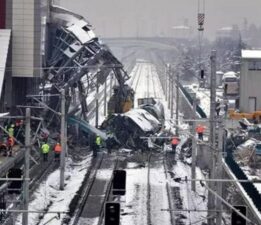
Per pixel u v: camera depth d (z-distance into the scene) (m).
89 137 121.38
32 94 127.38
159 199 87.06
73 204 83.75
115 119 122.12
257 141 118.88
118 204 50.84
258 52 159.62
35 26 120.31
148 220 76.94
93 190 91.94
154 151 121.19
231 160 89.06
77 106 127.50
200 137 119.88
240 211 54.12
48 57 126.50
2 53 117.00
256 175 99.69
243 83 156.62
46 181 94.38
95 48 126.31
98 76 138.12
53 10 129.25
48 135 115.38
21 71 120.50
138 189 92.06
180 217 78.19
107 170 105.06
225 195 87.50
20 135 110.12
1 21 120.06
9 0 119.88
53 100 123.00
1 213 70.38
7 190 67.94
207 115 151.25
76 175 101.25
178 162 113.19
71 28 126.94
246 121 138.00
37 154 107.31
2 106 116.38
